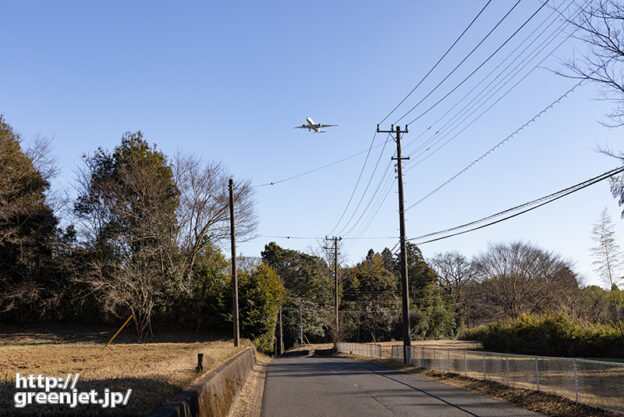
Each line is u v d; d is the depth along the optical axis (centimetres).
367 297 8025
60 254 4066
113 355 1938
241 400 1442
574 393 1228
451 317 8100
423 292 8194
